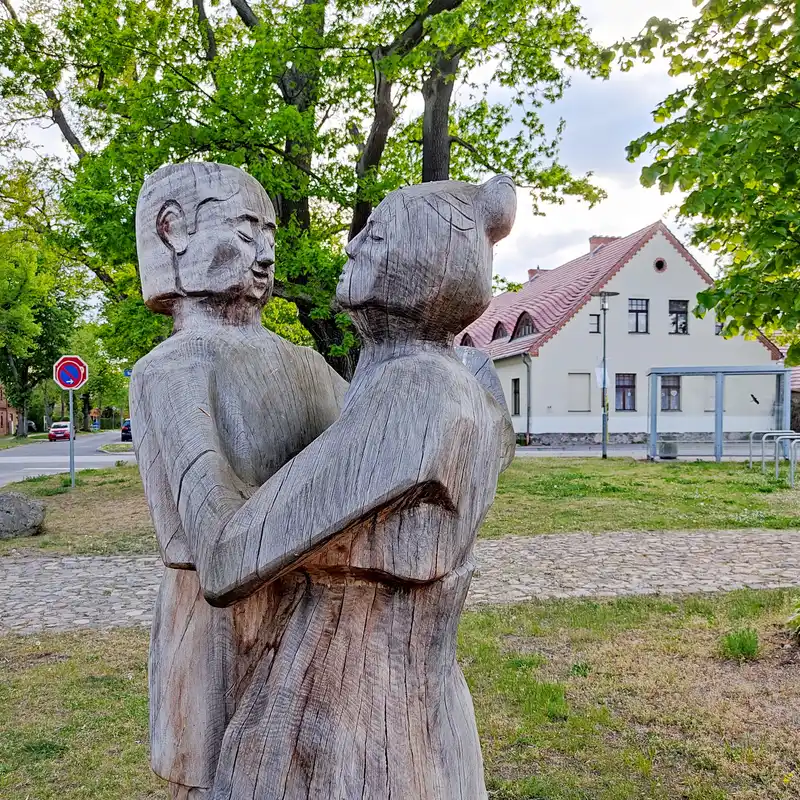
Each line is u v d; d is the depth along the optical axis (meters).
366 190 8.98
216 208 1.26
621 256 24.31
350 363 9.64
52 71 11.64
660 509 10.01
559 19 9.30
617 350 24.11
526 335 26.03
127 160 8.17
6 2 12.27
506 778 3.29
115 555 7.66
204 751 1.16
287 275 9.01
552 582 6.38
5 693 4.13
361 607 1.01
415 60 8.16
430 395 0.93
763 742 3.55
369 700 1.00
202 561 0.94
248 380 1.17
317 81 9.55
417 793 1.00
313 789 0.99
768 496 11.22
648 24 3.82
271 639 1.09
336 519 0.88
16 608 5.81
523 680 4.23
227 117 8.49
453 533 0.98
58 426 40.75
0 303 29.95
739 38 3.88
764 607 5.55
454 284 1.01
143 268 1.30
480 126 10.82
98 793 3.15
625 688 4.15
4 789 3.18
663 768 3.37
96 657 4.68
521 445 23.66
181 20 10.19
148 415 1.09
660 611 5.54
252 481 1.11
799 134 3.44
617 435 24.16
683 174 3.68
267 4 11.14
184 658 1.19
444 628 1.05
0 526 8.53
